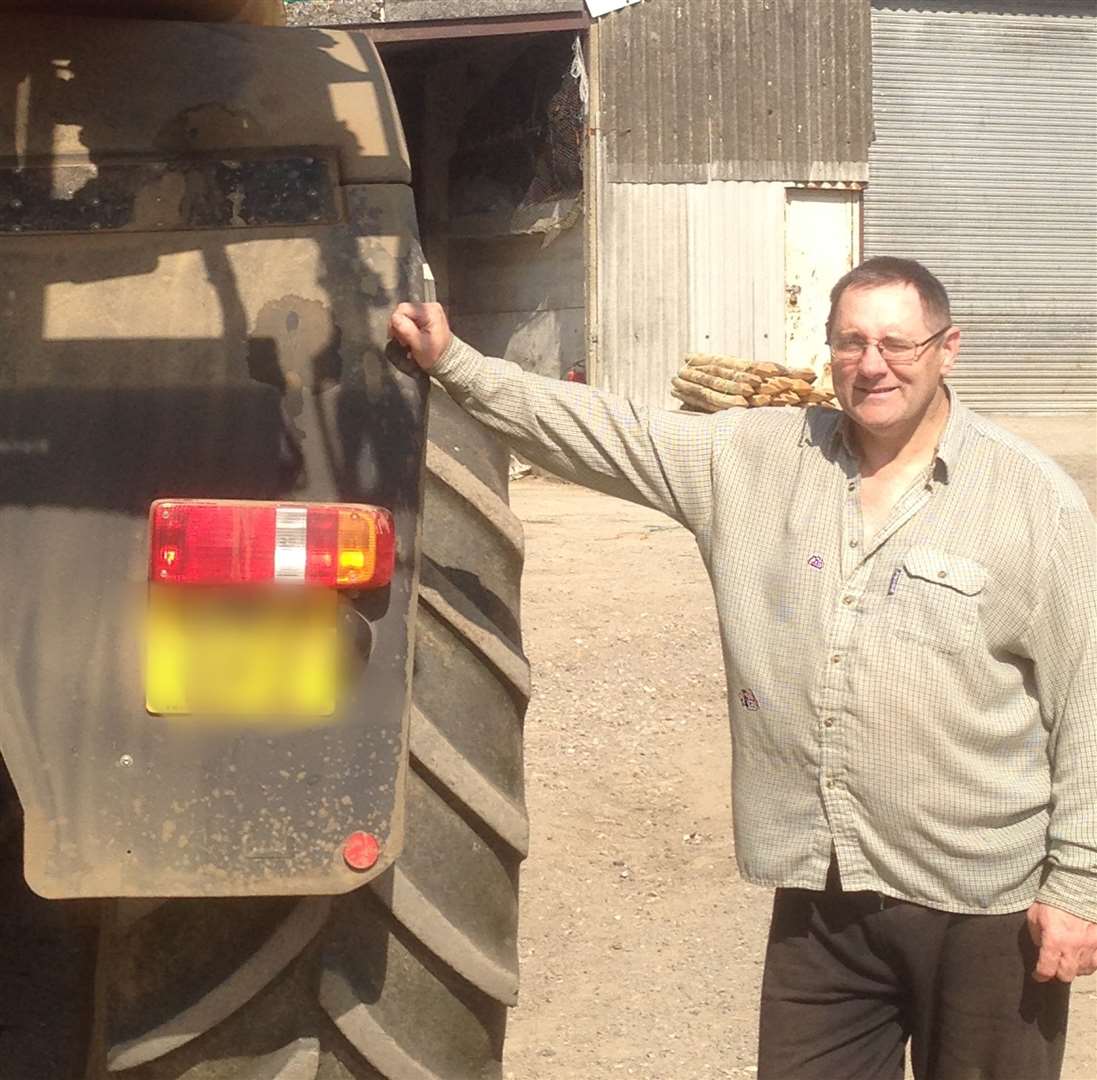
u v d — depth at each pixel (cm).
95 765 184
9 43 216
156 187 203
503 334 1594
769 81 1523
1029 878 227
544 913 392
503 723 231
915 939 229
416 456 194
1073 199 1659
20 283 195
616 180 1479
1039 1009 231
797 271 1560
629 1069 319
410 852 213
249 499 190
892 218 1600
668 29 1482
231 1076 205
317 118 211
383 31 1362
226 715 185
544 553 852
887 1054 245
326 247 201
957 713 220
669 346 1509
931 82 1603
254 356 194
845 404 223
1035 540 218
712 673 591
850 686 223
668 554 848
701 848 434
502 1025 220
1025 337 1659
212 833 185
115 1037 202
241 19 246
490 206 1580
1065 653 219
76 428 189
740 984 357
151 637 184
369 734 187
